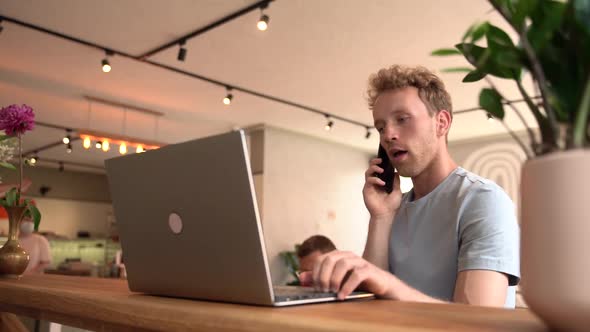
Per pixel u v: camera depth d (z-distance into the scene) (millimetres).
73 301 1040
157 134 8695
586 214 547
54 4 4074
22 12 4207
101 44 4840
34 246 5316
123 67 5480
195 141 920
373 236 1686
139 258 1096
